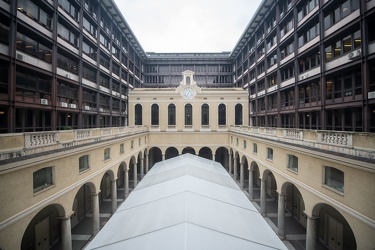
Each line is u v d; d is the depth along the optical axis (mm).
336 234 13812
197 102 35219
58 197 11383
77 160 13367
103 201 23641
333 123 16953
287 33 23016
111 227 9805
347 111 15789
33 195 9508
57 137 11617
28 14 14922
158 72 48844
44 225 14219
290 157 15055
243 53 40312
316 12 17547
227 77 49344
